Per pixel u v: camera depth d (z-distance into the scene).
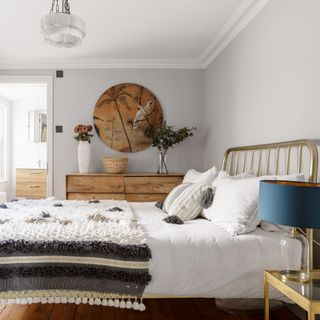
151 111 4.86
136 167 4.86
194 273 1.84
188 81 4.89
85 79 4.83
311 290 1.49
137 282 1.79
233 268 1.86
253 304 2.21
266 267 1.88
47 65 4.79
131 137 4.85
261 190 1.65
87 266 1.80
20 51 4.36
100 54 4.50
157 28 3.62
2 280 1.76
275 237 2.00
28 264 1.78
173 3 3.04
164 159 4.64
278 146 2.48
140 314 2.21
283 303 2.24
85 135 4.59
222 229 2.13
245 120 3.29
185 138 4.88
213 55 4.35
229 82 3.77
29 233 1.88
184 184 2.99
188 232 2.04
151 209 3.09
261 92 2.92
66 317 2.14
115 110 4.84
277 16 2.63
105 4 3.04
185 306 2.35
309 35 2.19
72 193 4.38
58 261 1.80
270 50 2.75
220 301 2.26
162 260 1.83
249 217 2.10
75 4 3.03
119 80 4.85
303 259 1.66
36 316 2.15
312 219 1.45
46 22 2.22
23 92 6.51
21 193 6.62
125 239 1.88
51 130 4.81
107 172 4.63
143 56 4.61
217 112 4.23
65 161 4.82
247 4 2.98
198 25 3.54
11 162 6.92
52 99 4.80
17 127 6.93
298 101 2.33
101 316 2.17
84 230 1.95
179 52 4.45
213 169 3.12
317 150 2.05
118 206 3.12
